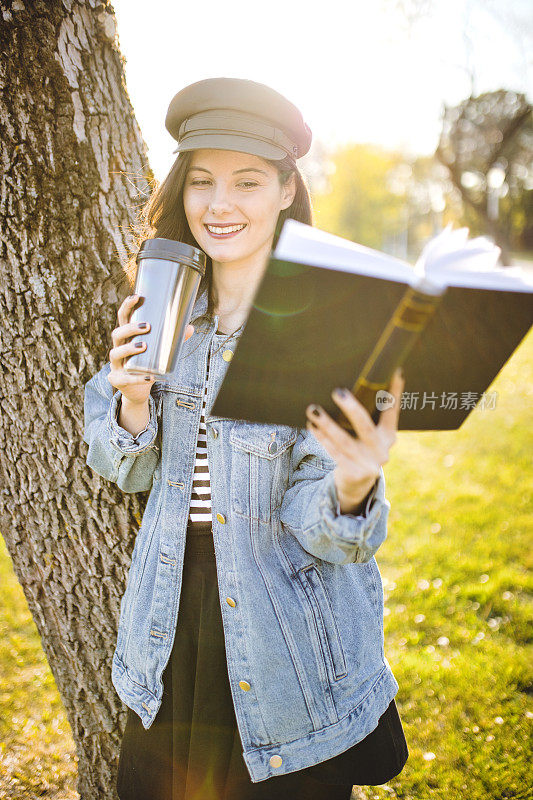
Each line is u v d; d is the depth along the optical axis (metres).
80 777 2.11
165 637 1.49
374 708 1.46
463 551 3.99
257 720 1.40
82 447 1.80
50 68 1.62
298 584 1.43
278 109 1.44
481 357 1.08
